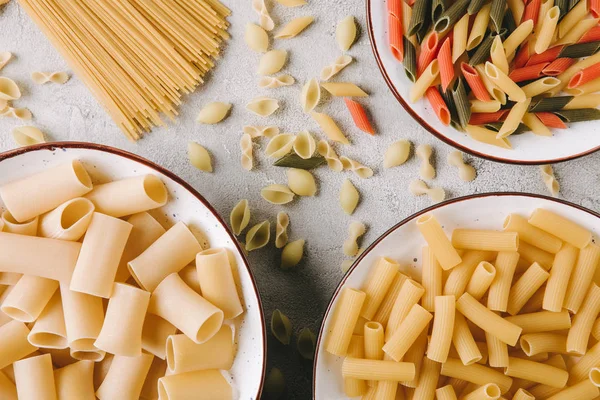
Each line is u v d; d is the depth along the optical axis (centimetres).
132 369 53
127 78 57
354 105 58
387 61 55
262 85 58
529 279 55
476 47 56
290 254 59
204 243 55
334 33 59
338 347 54
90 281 51
